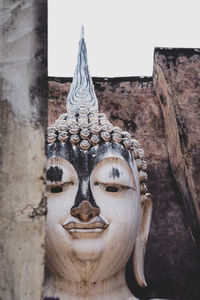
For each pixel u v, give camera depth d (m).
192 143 6.16
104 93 7.20
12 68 3.59
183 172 6.30
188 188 6.18
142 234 5.57
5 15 3.71
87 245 4.87
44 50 3.65
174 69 6.68
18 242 3.23
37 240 3.24
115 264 5.04
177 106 6.40
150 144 7.01
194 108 6.39
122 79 7.29
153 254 6.40
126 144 5.40
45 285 5.13
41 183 3.35
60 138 5.25
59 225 4.96
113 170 5.17
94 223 4.89
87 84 5.93
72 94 5.87
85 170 5.11
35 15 3.71
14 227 3.25
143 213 5.67
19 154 3.39
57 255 4.96
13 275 3.18
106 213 5.00
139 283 5.35
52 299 5.00
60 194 5.10
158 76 6.93
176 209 6.65
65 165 5.14
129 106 7.16
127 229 5.07
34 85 3.55
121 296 5.16
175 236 6.49
